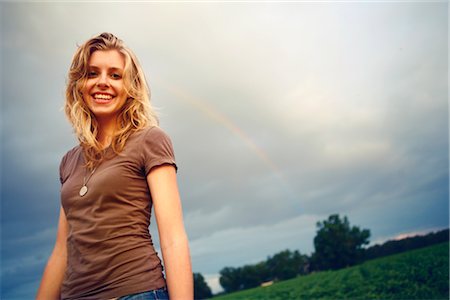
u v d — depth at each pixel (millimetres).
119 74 1283
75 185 1166
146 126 1249
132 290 1003
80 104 1289
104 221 1062
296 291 12766
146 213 1136
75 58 1324
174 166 1158
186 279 1018
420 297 10031
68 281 1086
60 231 1364
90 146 1211
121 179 1097
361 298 10883
